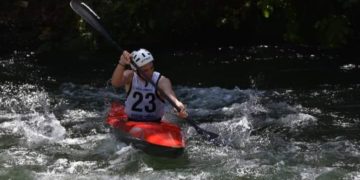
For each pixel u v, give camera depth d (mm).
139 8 39719
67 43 39562
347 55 36125
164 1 39844
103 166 19875
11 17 41062
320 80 31203
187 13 39812
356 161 20125
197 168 19562
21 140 22594
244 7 39594
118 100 28750
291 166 19672
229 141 22438
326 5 37812
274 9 39406
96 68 34750
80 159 20609
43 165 19984
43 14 41344
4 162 20172
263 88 30203
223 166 19750
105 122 24344
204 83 31422
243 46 39156
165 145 20062
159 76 21984
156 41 40281
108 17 39406
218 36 40500
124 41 39875
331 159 20344
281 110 26516
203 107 27422
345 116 25438
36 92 29766
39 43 39812
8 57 36938
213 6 39969
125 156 20688
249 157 20672
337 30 36594
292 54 36781
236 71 33500
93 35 39281
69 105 27766
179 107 21531
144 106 22062
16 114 26109
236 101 28203
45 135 23312
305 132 23469
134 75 22141
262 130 23828
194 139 22766
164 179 18609
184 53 37812
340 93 28844
